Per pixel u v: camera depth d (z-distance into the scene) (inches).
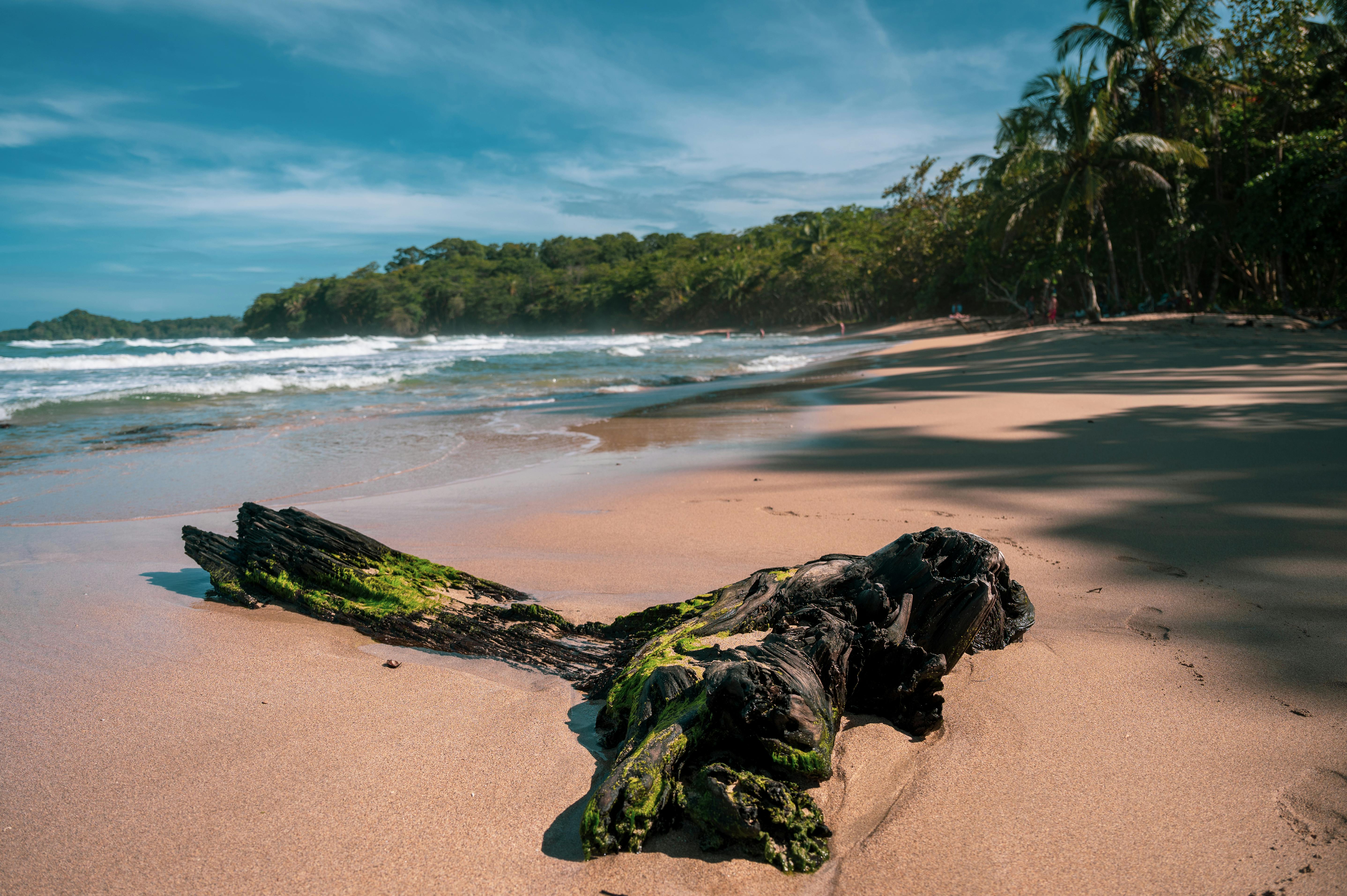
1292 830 82.4
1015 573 171.2
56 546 228.4
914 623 119.7
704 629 121.7
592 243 6087.6
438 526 241.9
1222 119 1177.4
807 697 94.3
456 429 471.5
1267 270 1252.5
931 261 2199.8
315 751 105.5
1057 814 87.3
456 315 5280.5
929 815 88.0
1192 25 1165.1
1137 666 122.6
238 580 176.1
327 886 78.6
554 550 209.9
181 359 1258.0
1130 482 253.6
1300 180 1006.4
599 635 144.4
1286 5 1095.0
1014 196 1392.7
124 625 157.0
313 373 974.4
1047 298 1630.2
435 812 90.8
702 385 753.6
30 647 144.8
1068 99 1190.9
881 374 779.4
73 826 89.3
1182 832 83.4
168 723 114.4
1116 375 595.5
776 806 85.0
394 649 143.2
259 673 132.1
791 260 3555.6
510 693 123.0
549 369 1007.6
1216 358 661.9
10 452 394.3
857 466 308.5
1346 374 520.7
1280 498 224.4
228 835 87.3
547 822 88.6
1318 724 102.5
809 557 195.0
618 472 322.0
